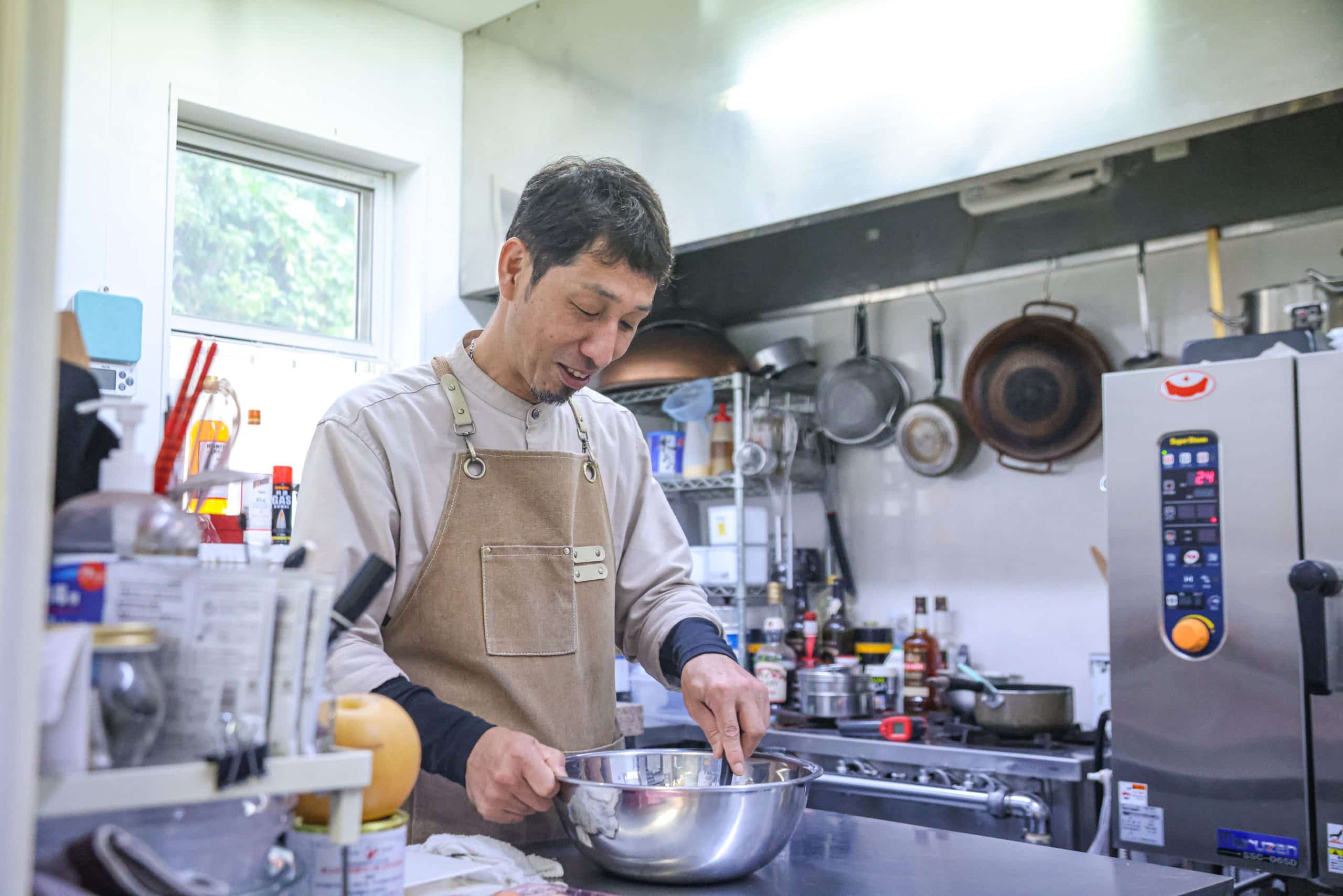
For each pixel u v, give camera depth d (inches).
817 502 128.0
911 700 107.0
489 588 55.5
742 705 49.6
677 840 39.1
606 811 39.8
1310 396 73.1
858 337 124.6
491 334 57.7
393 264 119.7
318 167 114.7
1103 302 108.9
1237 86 75.1
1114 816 79.0
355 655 47.4
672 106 108.9
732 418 123.4
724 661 52.4
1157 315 105.6
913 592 120.1
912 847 47.3
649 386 124.2
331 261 116.2
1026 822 85.5
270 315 110.4
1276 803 72.2
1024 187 92.8
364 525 53.5
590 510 59.9
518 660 55.4
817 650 118.5
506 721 54.8
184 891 23.3
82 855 22.6
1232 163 87.5
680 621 57.5
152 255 97.3
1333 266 96.1
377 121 115.8
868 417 121.4
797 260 113.6
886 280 120.4
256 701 24.7
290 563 29.8
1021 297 114.2
